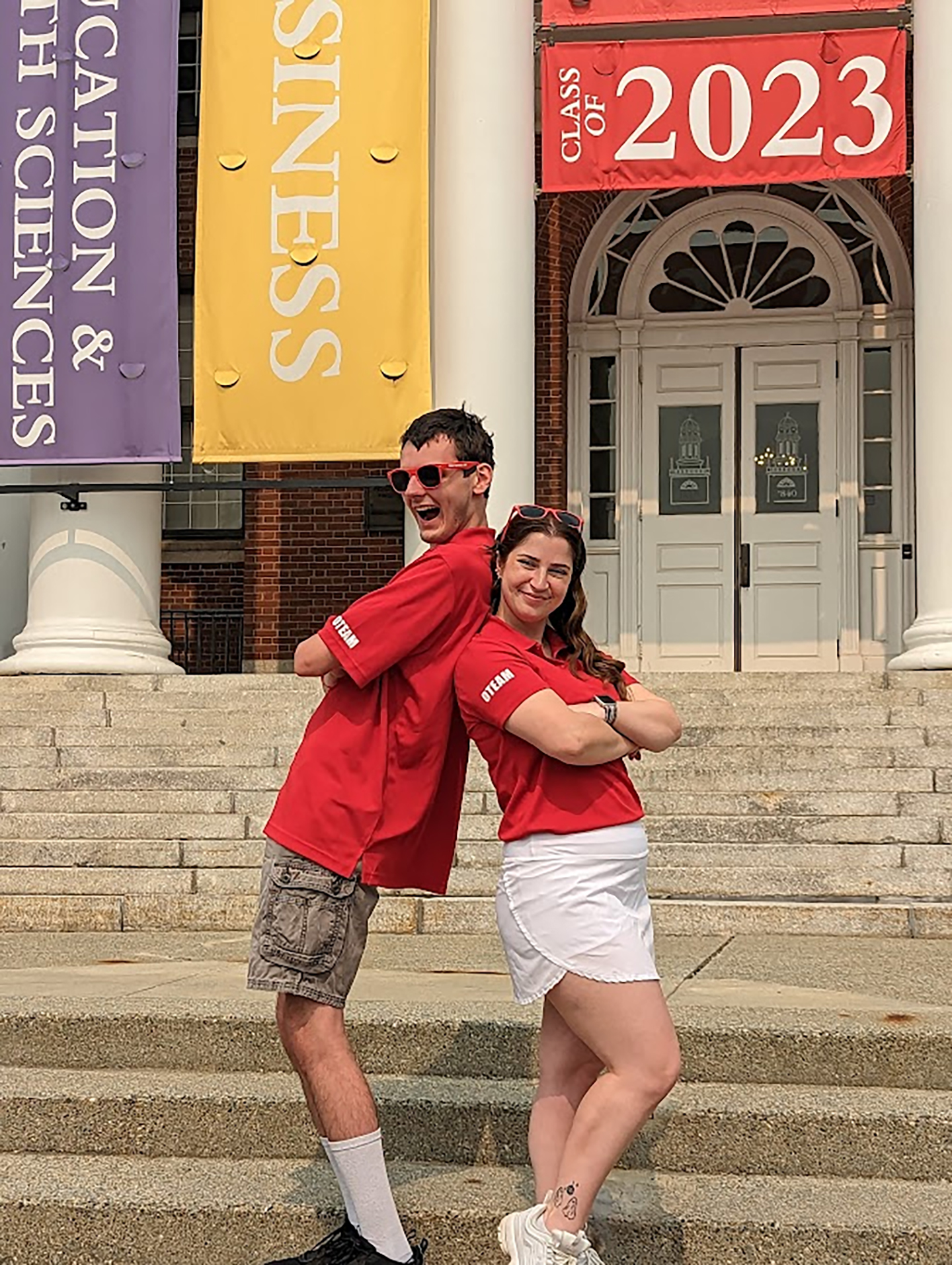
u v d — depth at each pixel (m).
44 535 10.98
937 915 7.10
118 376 10.24
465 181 10.67
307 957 3.69
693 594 14.63
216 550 16.11
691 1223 4.00
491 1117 4.57
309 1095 3.79
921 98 10.61
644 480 14.74
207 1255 4.12
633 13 10.38
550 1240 3.37
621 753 3.55
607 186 10.29
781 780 8.52
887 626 14.37
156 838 8.40
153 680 10.17
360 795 3.75
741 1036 4.91
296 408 10.09
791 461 14.59
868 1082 4.84
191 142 16.47
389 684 3.80
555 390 14.71
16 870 7.94
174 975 6.09
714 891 7.69
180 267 16.59
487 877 7.66
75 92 10.32
